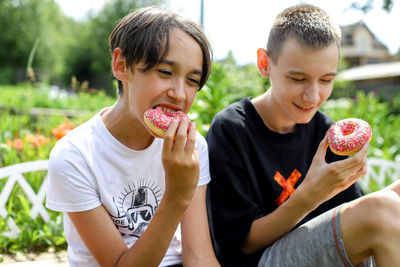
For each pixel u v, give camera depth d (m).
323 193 1.46
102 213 1.38
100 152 1.43
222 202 1.70
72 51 38.53
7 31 31.02
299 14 1.67
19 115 4.93
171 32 1.30
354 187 1.88
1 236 2.28
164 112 1.33
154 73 1.30
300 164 1.85
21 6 32.06
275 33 1.72
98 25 39.31
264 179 1.77
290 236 1.51
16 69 30.42
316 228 1.42
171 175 1.23
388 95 12.77
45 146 3.46
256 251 1.65
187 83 1.36
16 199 2.76
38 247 2.39
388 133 5.32
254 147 1.77
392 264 1.23
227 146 1.73
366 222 1.27
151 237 1.26
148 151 1.49
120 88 1.49
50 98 7.77
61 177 1.35
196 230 1.53
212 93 3.22
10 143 3.20
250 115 1.82
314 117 1.98
